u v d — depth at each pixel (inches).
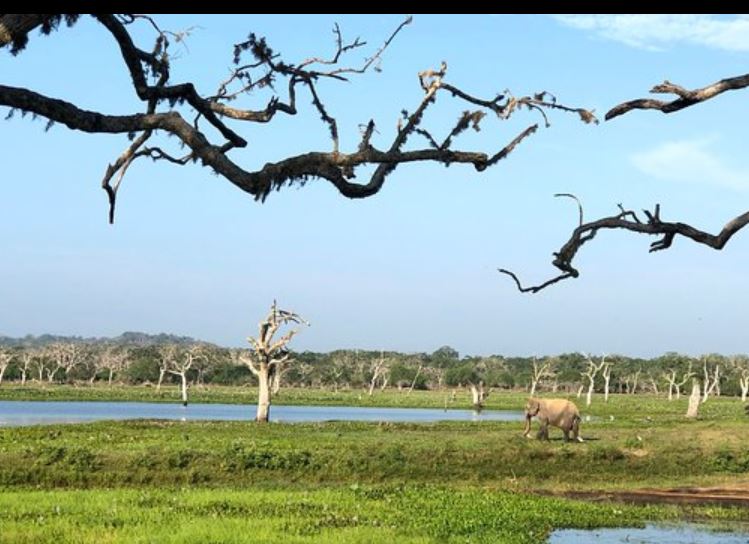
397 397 5812.0
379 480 1246.9
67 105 184.4
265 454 1246.3
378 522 868.0
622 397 6122.1
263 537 754.8
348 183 206.5
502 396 6097.4
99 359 6909.5
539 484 1275.8
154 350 7190.0
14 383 6530.5
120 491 1041.5
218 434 1722.4
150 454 1218.6
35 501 944.9
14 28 172.9
